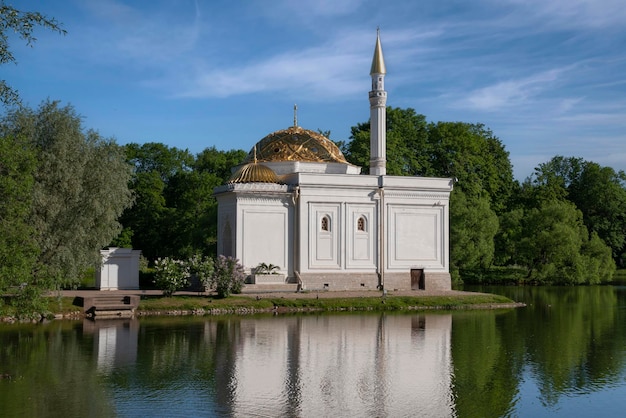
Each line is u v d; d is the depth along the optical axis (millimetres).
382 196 61281
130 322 44344
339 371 29828
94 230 47344
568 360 32625
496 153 102500
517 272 90188
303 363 31359
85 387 26703
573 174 122938
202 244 80625
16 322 43844
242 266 55125
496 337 39125
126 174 48875
